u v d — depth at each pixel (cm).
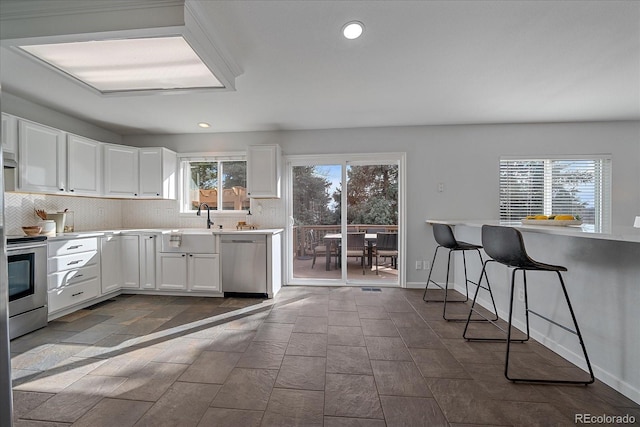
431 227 390
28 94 282
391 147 394
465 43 203
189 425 144
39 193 288
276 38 196
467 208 387
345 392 169
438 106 321
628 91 281
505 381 179
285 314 294
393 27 186
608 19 177
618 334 167
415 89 277
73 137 319
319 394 167
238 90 277
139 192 384
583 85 269
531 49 211
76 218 354
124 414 151
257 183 381
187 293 363
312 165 411
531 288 237
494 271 292
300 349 220
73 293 297
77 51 192
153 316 289
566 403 159
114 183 366
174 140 421
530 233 235
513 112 340
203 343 230
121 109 324
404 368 194
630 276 160
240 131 411
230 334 247
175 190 417
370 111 335
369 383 178
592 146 373
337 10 170
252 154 382
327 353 214
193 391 170
